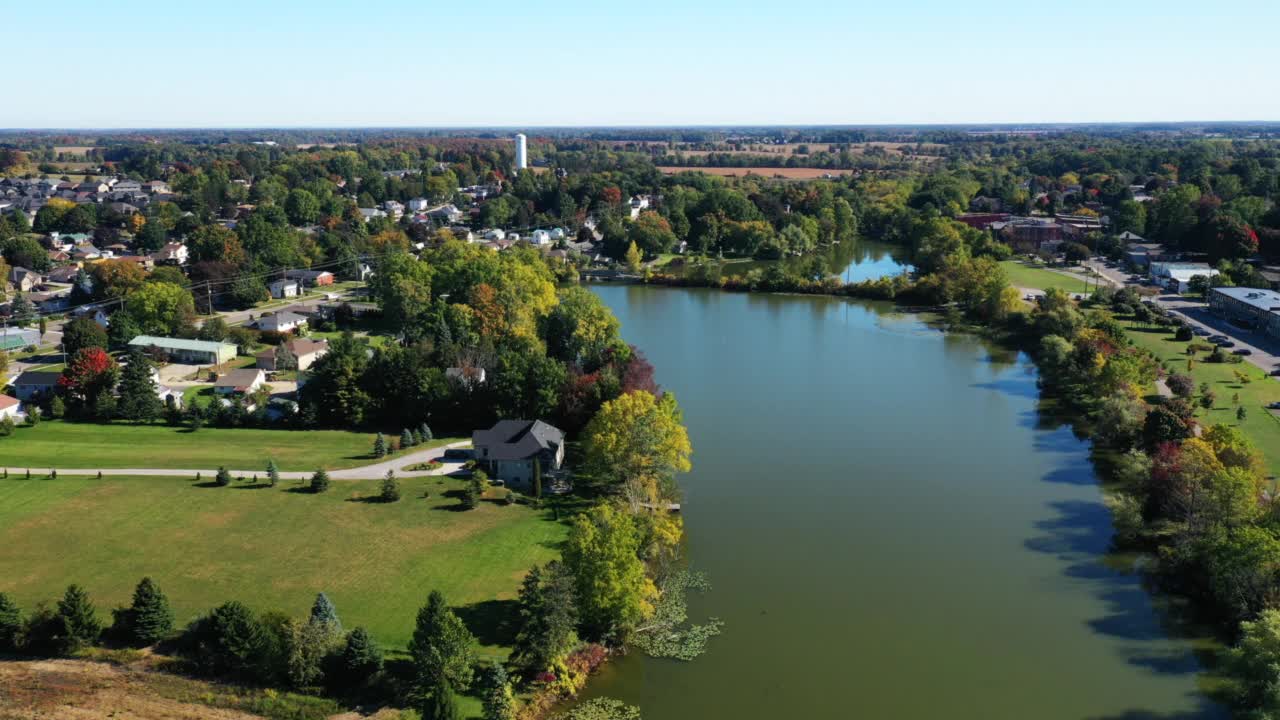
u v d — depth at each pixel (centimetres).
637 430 10406
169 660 7225
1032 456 12206
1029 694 7262
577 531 8131
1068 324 17488
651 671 7612
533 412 12675
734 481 11406
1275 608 7556
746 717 7000
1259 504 9062
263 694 6869
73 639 7281
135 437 12694
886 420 13738
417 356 13450
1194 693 7231
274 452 12094
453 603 8244
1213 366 15462
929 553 9544
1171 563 9038
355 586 8538
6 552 9125
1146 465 10350
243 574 8731
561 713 7056
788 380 15925
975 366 16825
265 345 18275
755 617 8369
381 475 11275
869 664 7669
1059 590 8788
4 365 14938
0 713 6456
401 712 6769
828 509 10606
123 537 9494
